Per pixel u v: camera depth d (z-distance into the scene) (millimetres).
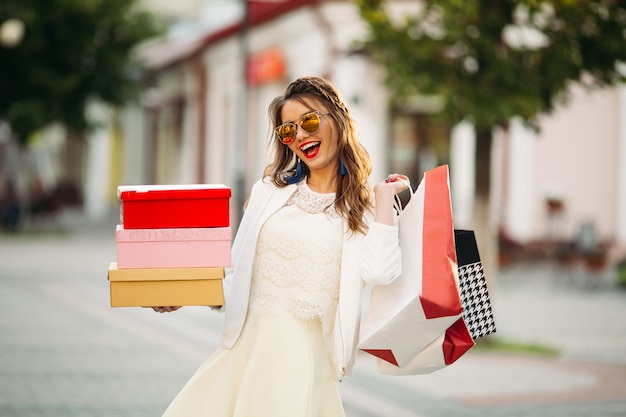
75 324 13492
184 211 4441
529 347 12555
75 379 9672
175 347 11805
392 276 4375
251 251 4633
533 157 26344
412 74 11602
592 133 26500
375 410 8680
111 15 32781
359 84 25156
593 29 11281
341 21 25938
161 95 46469
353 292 4508
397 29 11812
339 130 4570
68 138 47438
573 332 14305
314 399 4480
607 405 9148
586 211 26484
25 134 32875
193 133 41281
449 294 4297
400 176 4672
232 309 4648
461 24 11438
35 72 32219
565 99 11922
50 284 18500
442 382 10156
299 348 4527
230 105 36719
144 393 9102
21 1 31422
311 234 4562
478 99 11203
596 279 20734
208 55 38312
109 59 33312
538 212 26375
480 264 4555
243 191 21812
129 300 4426
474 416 8539
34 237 31938
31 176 40781
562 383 10289
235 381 4648
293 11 28297
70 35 32375
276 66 30766
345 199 4570
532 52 11367
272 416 4473
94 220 44219
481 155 12539
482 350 12359
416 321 4344
